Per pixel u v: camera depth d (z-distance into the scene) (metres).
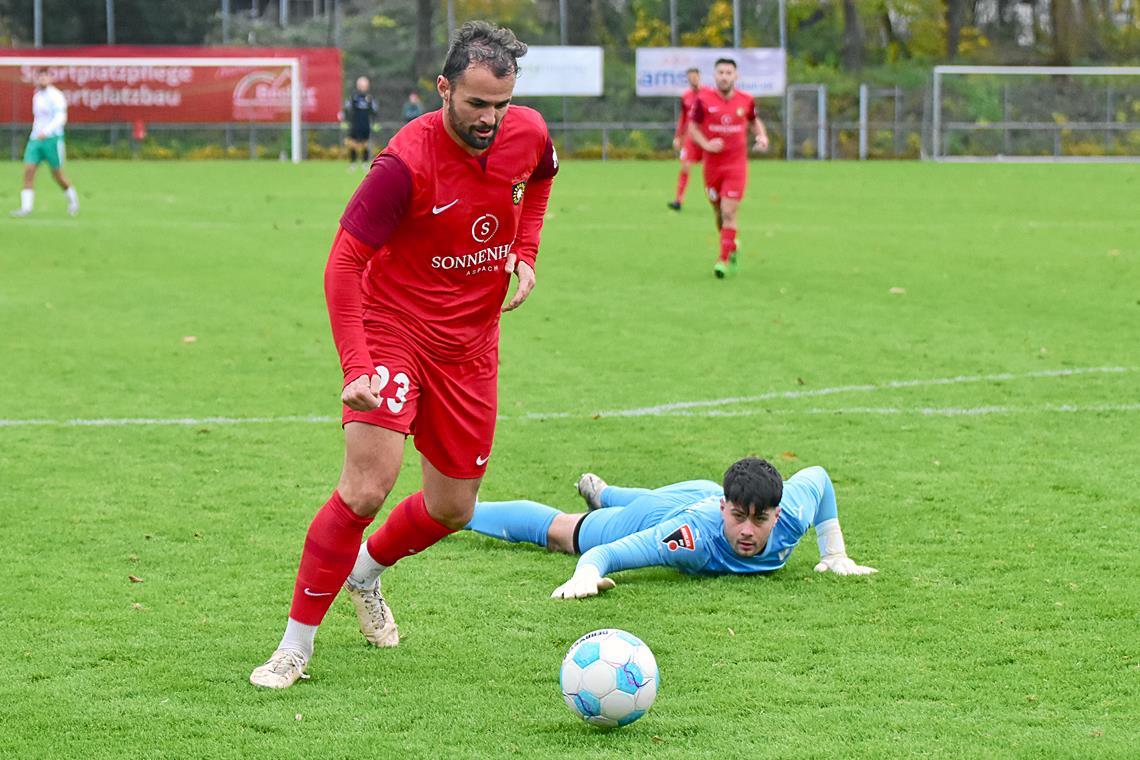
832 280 31.80
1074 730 8.39
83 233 39.72
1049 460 15.74
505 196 9.07
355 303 8.76
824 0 106.06
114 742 8.25
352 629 10.47
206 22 93.06
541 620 10.52
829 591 11.18
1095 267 34.03
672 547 11.29
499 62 8.42
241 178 67.06
